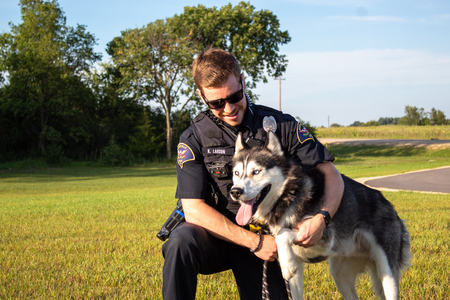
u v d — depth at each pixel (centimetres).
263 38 4072
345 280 366
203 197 284
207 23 3856
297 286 309
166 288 240
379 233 346
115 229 718
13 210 1037
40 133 3919
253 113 318
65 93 3978
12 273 439
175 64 3912
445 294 354
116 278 410
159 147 4241
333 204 290
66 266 469
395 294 336
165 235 301
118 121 4653
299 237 271
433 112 10219
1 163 3753
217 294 367
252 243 263
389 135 7250
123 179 2533
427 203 980
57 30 4125
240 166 290
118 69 4378
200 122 303
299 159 317
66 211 983
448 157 4234
